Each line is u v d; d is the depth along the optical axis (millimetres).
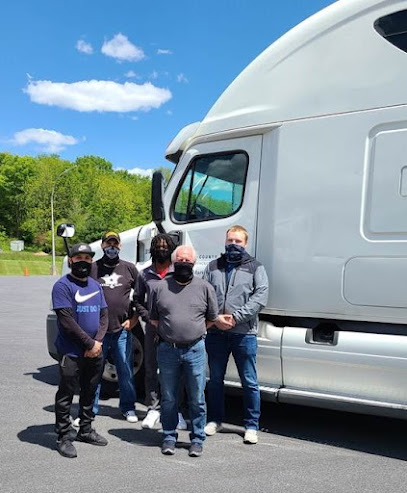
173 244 5203
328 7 5133
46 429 5141
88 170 106500
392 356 4531
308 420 5688
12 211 101562
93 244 6879
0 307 17125
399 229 4609
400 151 4637
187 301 4449
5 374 7523
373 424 5578
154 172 5637
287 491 3832
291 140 5168
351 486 3951
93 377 4711
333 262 4883
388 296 4625
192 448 4512
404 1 4684
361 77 4863
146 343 5344
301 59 5211
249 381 4875
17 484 3869
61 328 4547
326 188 4953
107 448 4680
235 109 5578
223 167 5633
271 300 5180
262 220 5289
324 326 5051
